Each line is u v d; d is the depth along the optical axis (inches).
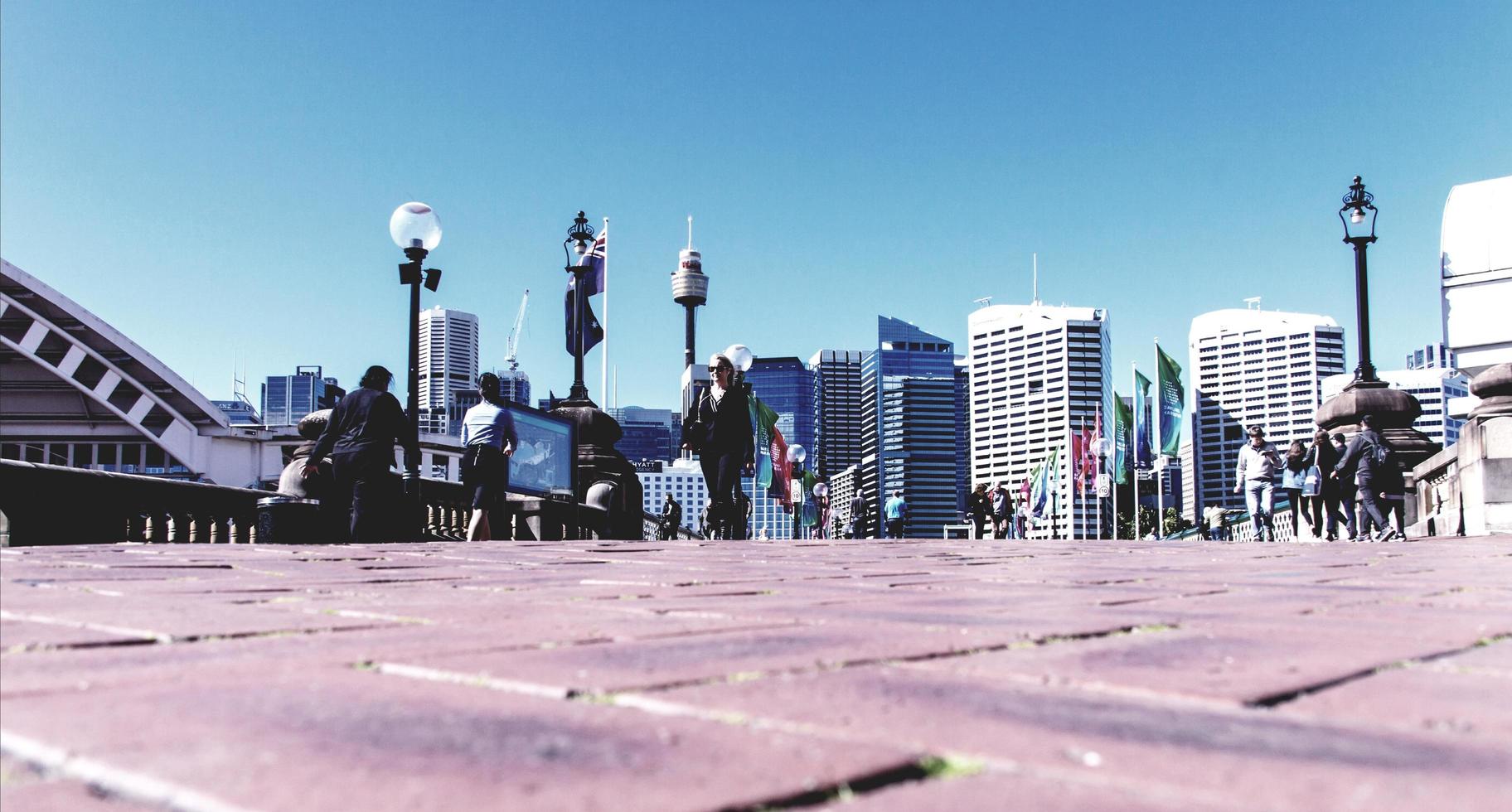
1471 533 731.4
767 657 102.1
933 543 632.4
